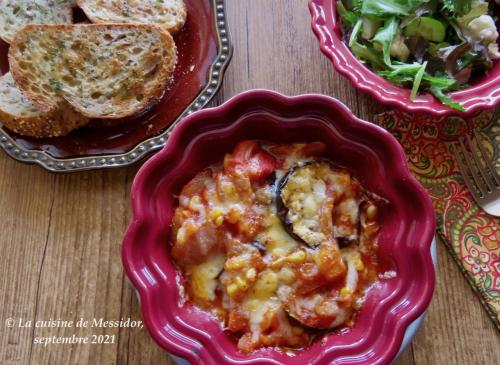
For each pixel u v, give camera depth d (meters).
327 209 0.39
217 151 0.41
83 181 0.46
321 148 0.41
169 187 0.40
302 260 0.38
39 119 0.45
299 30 0.48
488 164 0.44
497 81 0.42
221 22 0.46
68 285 0.44
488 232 0.43
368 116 0.46
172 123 0.45
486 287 0.42
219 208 0.39
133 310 0.44
